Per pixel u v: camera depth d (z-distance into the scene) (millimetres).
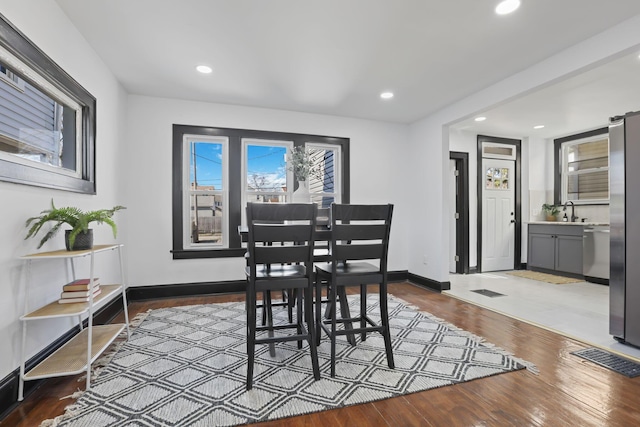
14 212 1562
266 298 2465
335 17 2090
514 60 2662
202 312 3051
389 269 4500
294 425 1426
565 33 2256
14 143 1614
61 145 2064
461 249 5082
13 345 1549
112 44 2420
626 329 2273
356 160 4336
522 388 1732
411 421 1456
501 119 4348
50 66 1843
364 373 1887
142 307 3219
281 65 2775
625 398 1634
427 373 1888
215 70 2877
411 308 3227
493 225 5309
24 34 1627
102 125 2676
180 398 1619
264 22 2146
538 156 5480
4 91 1536
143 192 3486
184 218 3695
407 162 4609
